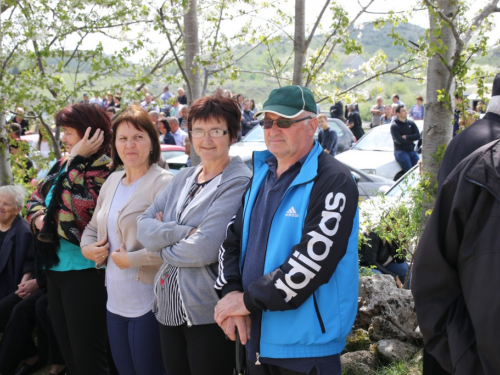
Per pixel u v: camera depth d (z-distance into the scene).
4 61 5.36
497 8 4.50
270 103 2.48
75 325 3.54
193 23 5.38
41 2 5.25
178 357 2.93
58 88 5.24
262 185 2.59
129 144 3.32
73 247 3.53
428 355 2.45
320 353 2.34
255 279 2.42
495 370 1.91
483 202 1.98
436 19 4.34
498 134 2.43
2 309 4.49
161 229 2.89
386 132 12.42
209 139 2.94
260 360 2.40
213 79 6.18
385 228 4.65
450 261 2.10
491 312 1.89
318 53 5.54
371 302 4.00
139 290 3.24
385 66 5.47
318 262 2.23
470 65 4.48
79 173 3.56
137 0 5.15
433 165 4.52
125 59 5.41
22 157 6.28
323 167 2.40
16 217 4.75
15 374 4.42
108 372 3.68
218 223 2.78
